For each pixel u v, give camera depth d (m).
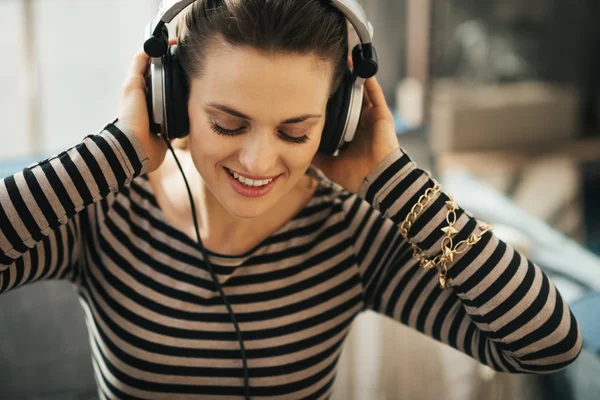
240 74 0.72
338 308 0.94
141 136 0.82
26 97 2.44
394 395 1.50
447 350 1.47
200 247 0.88
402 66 2.95
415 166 0.85
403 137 1.56
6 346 1.34
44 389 1.37
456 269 0.82
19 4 2.36
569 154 3.03
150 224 0.92
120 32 2.56
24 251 0.80
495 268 0.82
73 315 1.37
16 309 1.34
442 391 1.47
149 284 0.91
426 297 0.90
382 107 0.89
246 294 0.91
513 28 3.12
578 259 1.57
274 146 0.76
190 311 0.90
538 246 1.62
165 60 0.79
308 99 0.74
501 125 3.05
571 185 2.88
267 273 0.92
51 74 2.54
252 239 0.92
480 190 1.83
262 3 0.70
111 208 0.92
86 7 2.50
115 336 0.91
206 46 0.74
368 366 1.50
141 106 0.83
